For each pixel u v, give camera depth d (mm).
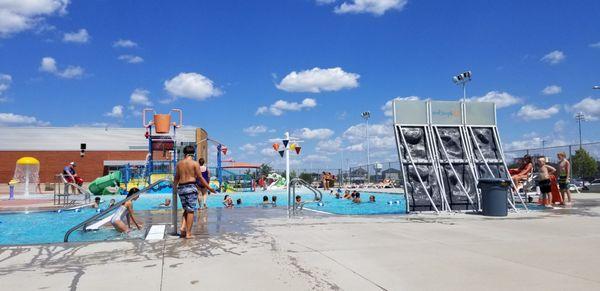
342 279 5562
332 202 22953
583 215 12562
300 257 6840
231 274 5836
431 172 14438
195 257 6898
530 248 7496
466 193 14289
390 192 30734
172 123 32938
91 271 6023
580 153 25531
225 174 39406
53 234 11320
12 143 67438
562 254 6992
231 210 15688
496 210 12406
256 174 44906
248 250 7422
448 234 9023
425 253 7098
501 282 5367
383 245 7801
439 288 5137
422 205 13922
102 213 8891
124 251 7398
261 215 13461
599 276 5621
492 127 15430
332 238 8555
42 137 68562
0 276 5777
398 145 14391
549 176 15961
